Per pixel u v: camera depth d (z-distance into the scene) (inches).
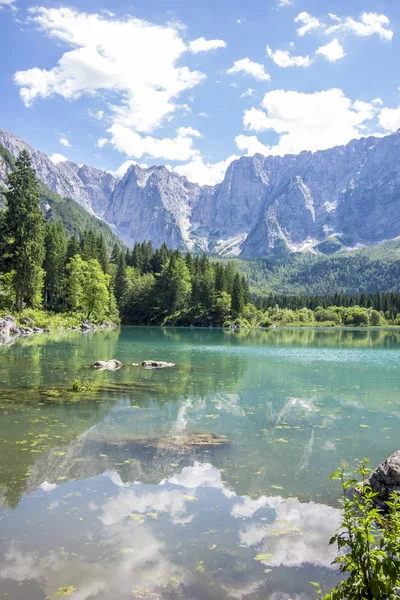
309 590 218.4
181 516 295.4
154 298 4731.8
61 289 3408.0
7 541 256.2
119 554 245.9
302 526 285.4
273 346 2114.9
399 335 3668.8
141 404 649.6
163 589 215.6
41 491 328.5
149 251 6136.8
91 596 207.6
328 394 793.6
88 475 363.3
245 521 291.0
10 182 2148.1
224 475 374.0
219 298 4640.8
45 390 724.7
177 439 477.1
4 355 1201.4
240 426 543.8
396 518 184.4
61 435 475.5
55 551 246.7
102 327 3267.7
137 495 327.0
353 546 172.2
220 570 233.1
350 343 2522.1
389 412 646.5
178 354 1503.4
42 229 2277.3
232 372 1066.1
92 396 693.9
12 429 494.0
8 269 2178.9
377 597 158.1
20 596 206.2
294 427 547.2
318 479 369.4
